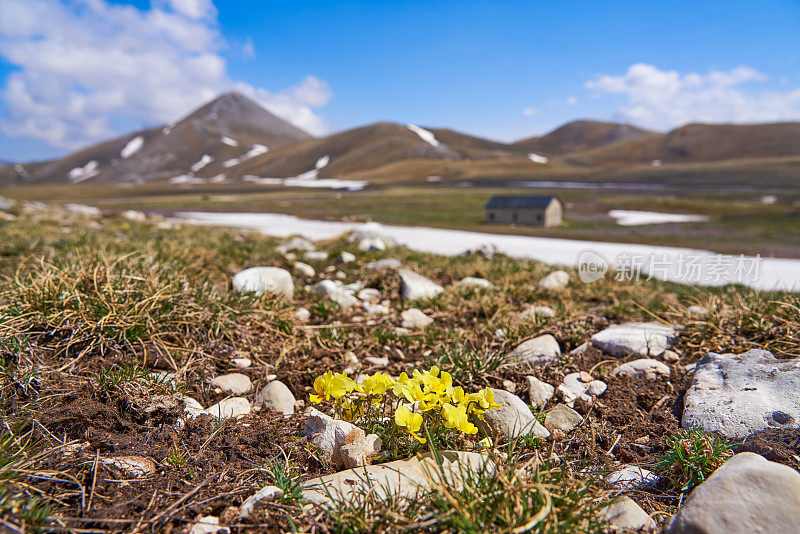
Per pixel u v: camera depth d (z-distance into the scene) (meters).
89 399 4.27
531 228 90.00
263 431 4.32
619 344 6.55
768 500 2.75
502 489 3.10
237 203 158.50
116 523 2.95
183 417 4.26
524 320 7.79
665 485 3.79
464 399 3.67
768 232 79.00
